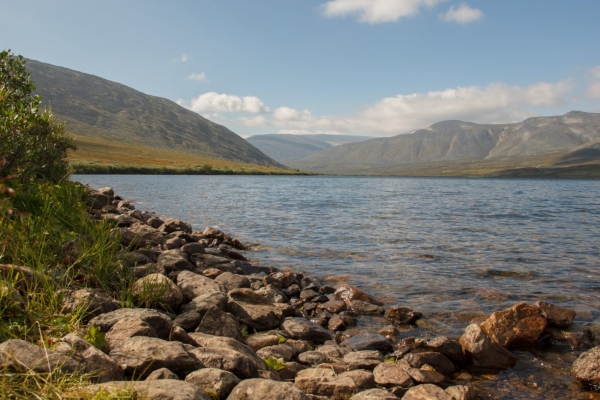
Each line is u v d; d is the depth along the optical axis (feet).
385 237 82.99
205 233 69.05
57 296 23.00
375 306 39.58
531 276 53.06
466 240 80.69
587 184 555.69
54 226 33.35
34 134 56.24
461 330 34.73
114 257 32.91
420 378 24.91
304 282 47.47
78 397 13.80
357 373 23.63
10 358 14.87
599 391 24.80
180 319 26.05
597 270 56.54
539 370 27.58
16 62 59.26
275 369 23.44
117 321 21.91
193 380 17.65
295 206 149.79
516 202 193.26
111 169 446.60
